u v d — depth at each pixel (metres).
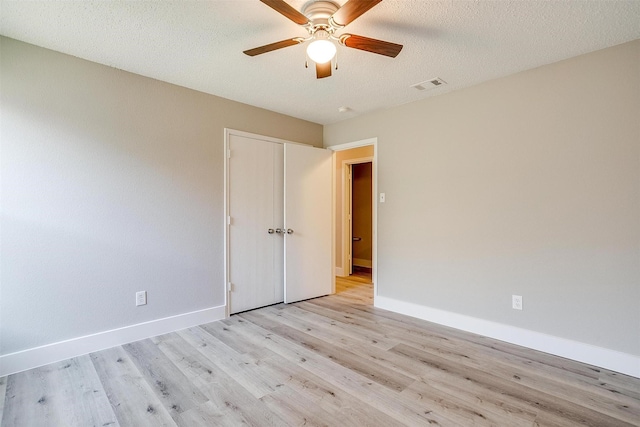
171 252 2.98
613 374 2.19
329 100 3.42
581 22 1.96
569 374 2.19
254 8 1.87
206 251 3.23
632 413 1.76
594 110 2.32
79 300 2.48
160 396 1.93
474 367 2.29
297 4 1.83
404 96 3.28
